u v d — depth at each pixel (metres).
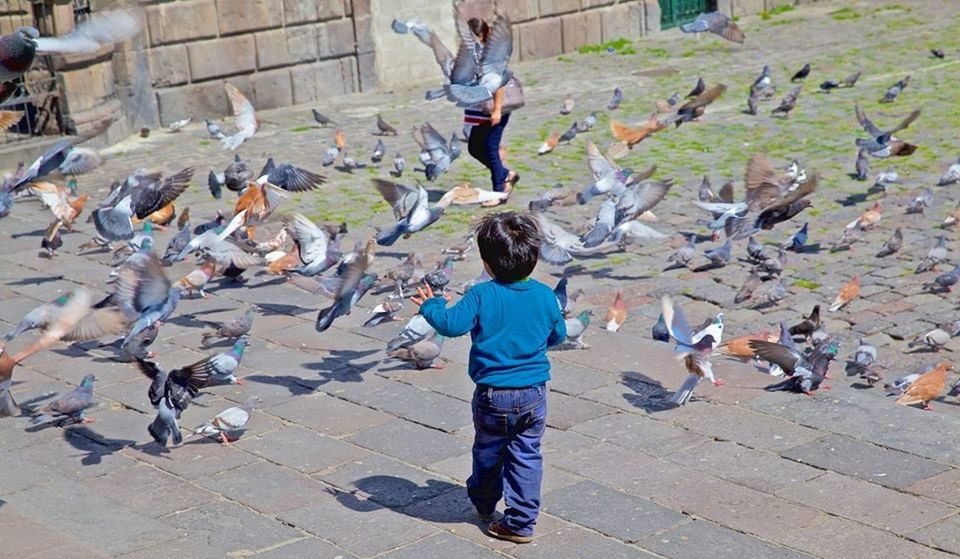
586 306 11.47
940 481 6.92
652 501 6.81
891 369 10.00
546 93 22.05
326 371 9.10
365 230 13.99
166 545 6.42
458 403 8.38
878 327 10.95
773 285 11.84
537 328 6.18
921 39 25.64
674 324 8.12
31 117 18.62
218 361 7.64
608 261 12.95
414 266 11.31
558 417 8.02
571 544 6.36
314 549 6.39
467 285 11.52
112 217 10.12
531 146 18.16
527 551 6.31
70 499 6.98
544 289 6.25
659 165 16.73
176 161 17.75
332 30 21.92
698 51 25.41
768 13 29.39
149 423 8.26
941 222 13.91
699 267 12.55
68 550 6.18
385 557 6.29
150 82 19.83
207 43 20.39
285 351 9.59
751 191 11.23
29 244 13.21
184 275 11.77
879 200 14.78
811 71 22.89
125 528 6.61
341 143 17.08
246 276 11.76
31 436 8.07
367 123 20.12
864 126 15.66
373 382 8.84
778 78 22.45
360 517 6.74
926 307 11.41
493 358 6.15
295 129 19.78
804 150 17.28
